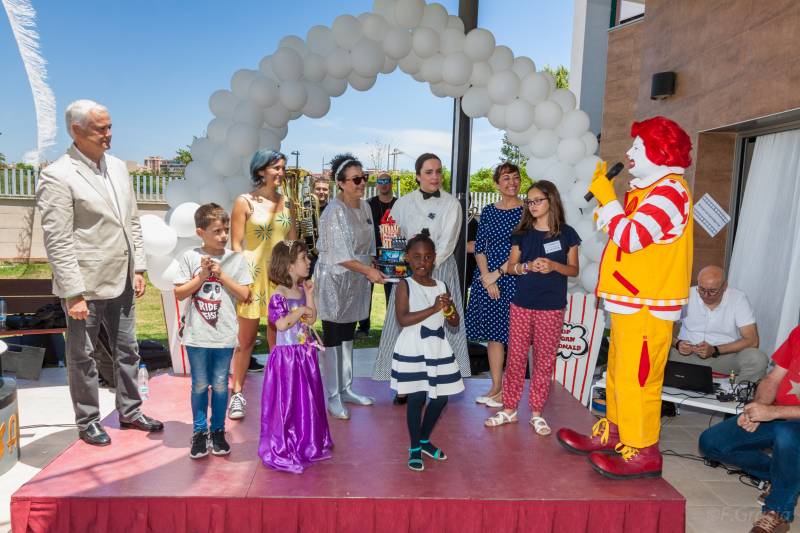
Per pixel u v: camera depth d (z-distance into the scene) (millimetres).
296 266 3229
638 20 9398
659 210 2898
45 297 6074
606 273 3170
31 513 2779
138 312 9203
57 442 4125
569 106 5383
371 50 4871
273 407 3199
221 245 3330
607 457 3178
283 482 2971
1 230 11484
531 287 3672
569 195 5383
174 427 3707
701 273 4457
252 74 4941
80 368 3359
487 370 6102
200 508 2809
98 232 3314
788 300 5094
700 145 5910
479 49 5008
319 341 3400
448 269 4414
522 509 2885
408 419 3188
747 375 4418
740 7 5250
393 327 4480
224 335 3266
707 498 3609
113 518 2795
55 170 3172
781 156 5289
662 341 3059
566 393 4621
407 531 2854
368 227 4090
